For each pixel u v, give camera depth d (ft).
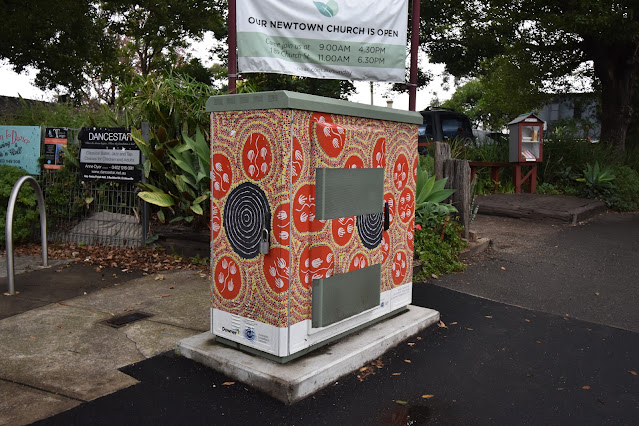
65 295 16.57
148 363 11.77
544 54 50.72
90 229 23.18
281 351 10.92
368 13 19.60
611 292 18.29
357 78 19.98
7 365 11.50
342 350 11.89
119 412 9.75
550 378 11.69
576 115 74.84
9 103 40.27
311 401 10.43
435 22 59.98
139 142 21.18
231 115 11.25
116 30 84.12
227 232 11.57
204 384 10.89
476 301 17.01
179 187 20.75
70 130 23.57
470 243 23.58
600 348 13.42
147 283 17.94
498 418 10.00
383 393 10.85
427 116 43.86
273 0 18.37
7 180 22.72
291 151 10.49
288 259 10.72
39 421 9.32
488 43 56.18
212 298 12.09
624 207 36.83
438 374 11.76
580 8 42.73
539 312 16.12
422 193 21.54
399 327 13.51
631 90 50.39
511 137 38.91
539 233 28.04
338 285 11.83
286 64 18.85
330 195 11.32
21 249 22.81
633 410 10.36
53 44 65.57
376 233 12.93
